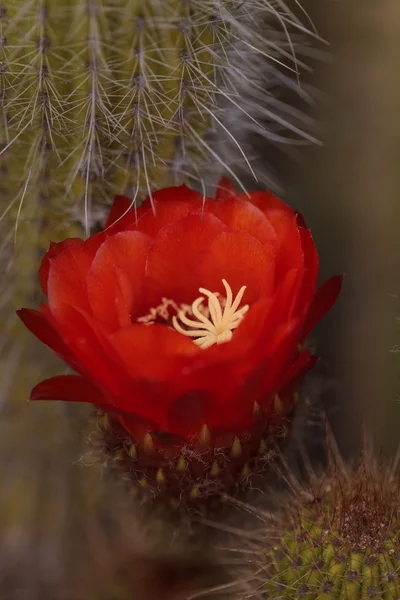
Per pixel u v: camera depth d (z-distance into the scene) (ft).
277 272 1.84
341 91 2.23
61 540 2.14
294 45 2.18
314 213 2.28
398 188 2.21
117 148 1.99
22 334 2.07
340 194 2.25
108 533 2.14
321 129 2.25
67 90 1.95
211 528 1.94
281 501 1.99
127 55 1.94
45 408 2.09
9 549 2.15
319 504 1.90
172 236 1.85
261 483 1.90
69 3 1.92
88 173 1.97
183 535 1.96
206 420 1.81
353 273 2.25
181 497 1.85
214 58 2.01
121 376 1.78
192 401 1.78
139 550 2.13
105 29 1.93
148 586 2.12
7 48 1.94
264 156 2.32
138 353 1.75
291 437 1.94
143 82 1.95
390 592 1.84
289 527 1.91
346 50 2.21
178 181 2.03
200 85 1.99
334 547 1.86
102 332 1.76
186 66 1.96
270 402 1.83
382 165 2.22
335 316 2.26
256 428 1.82
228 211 1.88
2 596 2.16
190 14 1.97
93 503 2.12
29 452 2.12
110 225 1.91
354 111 2.23
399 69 2.19
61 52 1.94
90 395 1.84
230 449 1.82
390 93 2.19
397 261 2.22
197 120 2.02
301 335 1.86
